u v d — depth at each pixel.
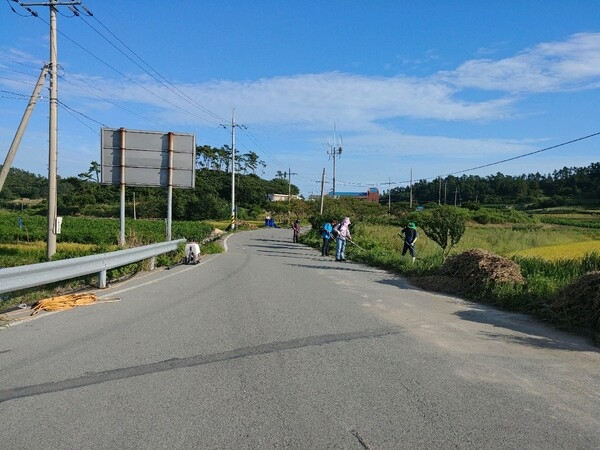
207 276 15.07
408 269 16.78
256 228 72.31
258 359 6.39
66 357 6.39
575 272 13.12
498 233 39.03
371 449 4.01
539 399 5.14
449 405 4.94
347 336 7.64
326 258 24.08
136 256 14.67
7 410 4.73
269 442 4.11
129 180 19.03
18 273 8.79
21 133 20.05
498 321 9.12
